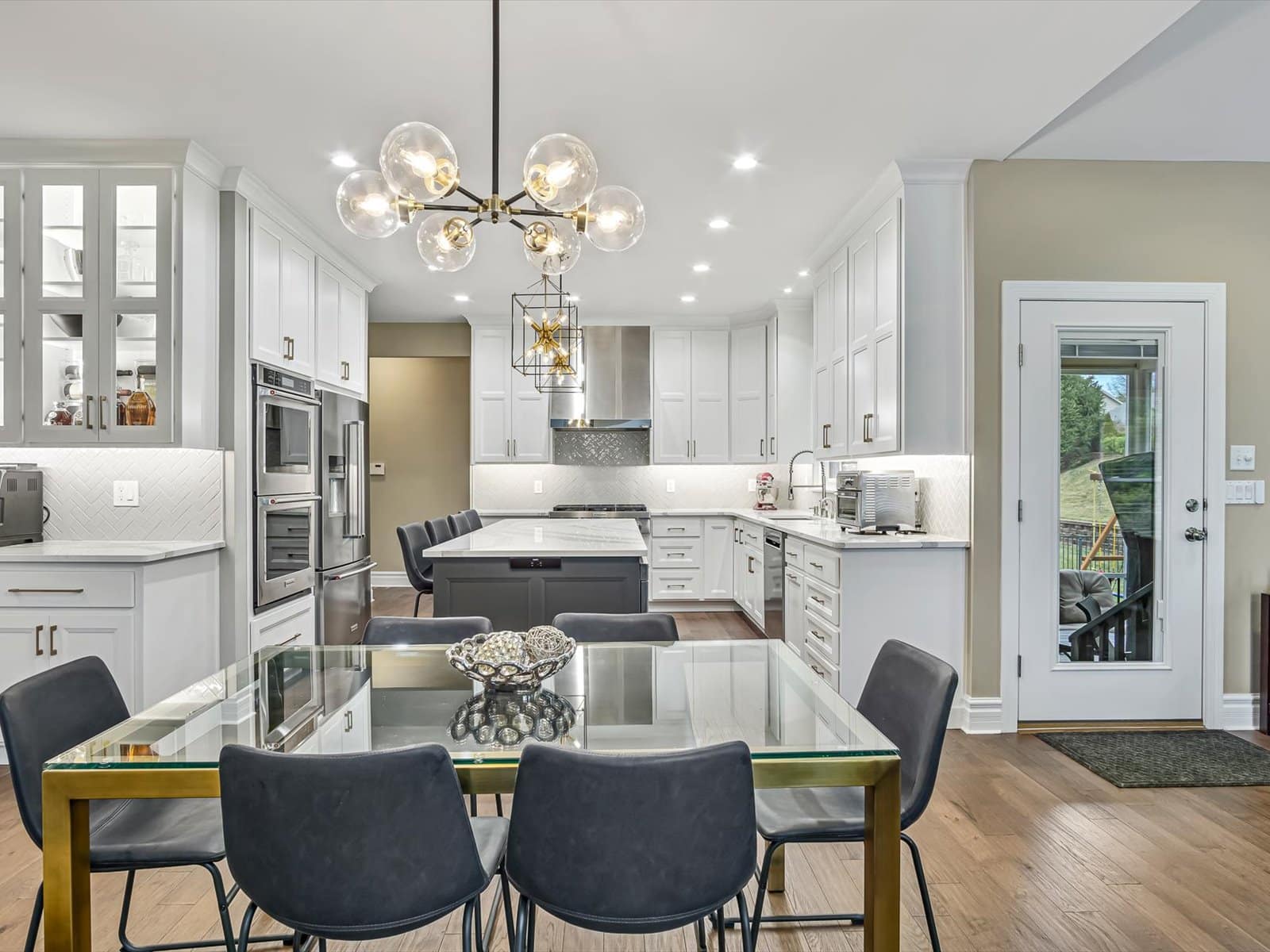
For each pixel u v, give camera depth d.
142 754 1.31
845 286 4.06
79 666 1.64
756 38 2.26
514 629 3.16
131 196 2.97
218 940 1.78
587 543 3.41
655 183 3.39
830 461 5.35
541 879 1.17
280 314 3.64
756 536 5.30
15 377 2.95
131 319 2.99
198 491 3.30
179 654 3.03
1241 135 3.10
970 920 1.90
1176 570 3.34
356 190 1.91
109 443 2.96
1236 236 3.36
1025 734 3.27
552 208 1.89
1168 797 2.63
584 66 2.41
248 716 1.52
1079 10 2.14
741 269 4.80
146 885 2.07
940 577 3.36
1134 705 3.34
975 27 2.22
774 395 5.97
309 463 3.96
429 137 1.69
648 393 6.38
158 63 2.39
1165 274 3.34
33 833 1.37
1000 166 3.28
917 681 1.66
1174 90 2.73
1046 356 3.31
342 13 2.12
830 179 3.37
